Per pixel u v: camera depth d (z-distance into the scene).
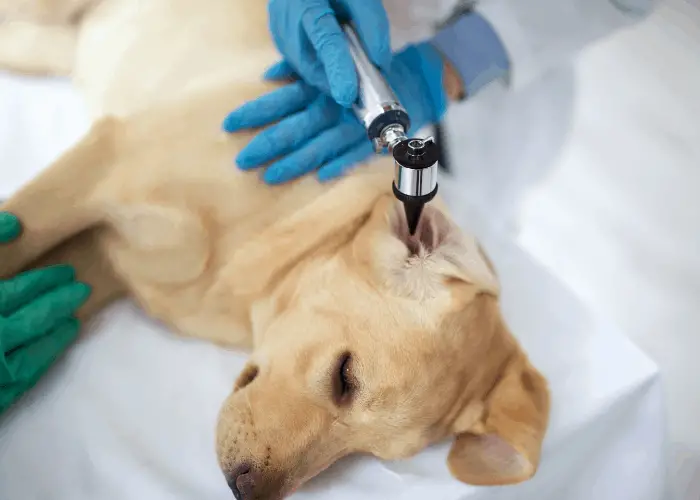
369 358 0.75
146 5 1.11
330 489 0.77
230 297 0.87
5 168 1.01
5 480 0.77
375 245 0.80
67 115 1.08
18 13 1.18
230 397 0.79
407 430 0.76
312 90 0.97
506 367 0.82
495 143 1.25
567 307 0.91
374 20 0.92
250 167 0.89
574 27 1.28
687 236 1.23
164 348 0.87
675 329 1.15
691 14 1.44
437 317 0.77
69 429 0.80
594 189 1.26
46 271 0.88
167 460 0.78
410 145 0.67
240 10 1.09
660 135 1.33
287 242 0.86
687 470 1.07
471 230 0.99
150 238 0.88
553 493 0.86
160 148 0.90
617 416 0.86
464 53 1.10
